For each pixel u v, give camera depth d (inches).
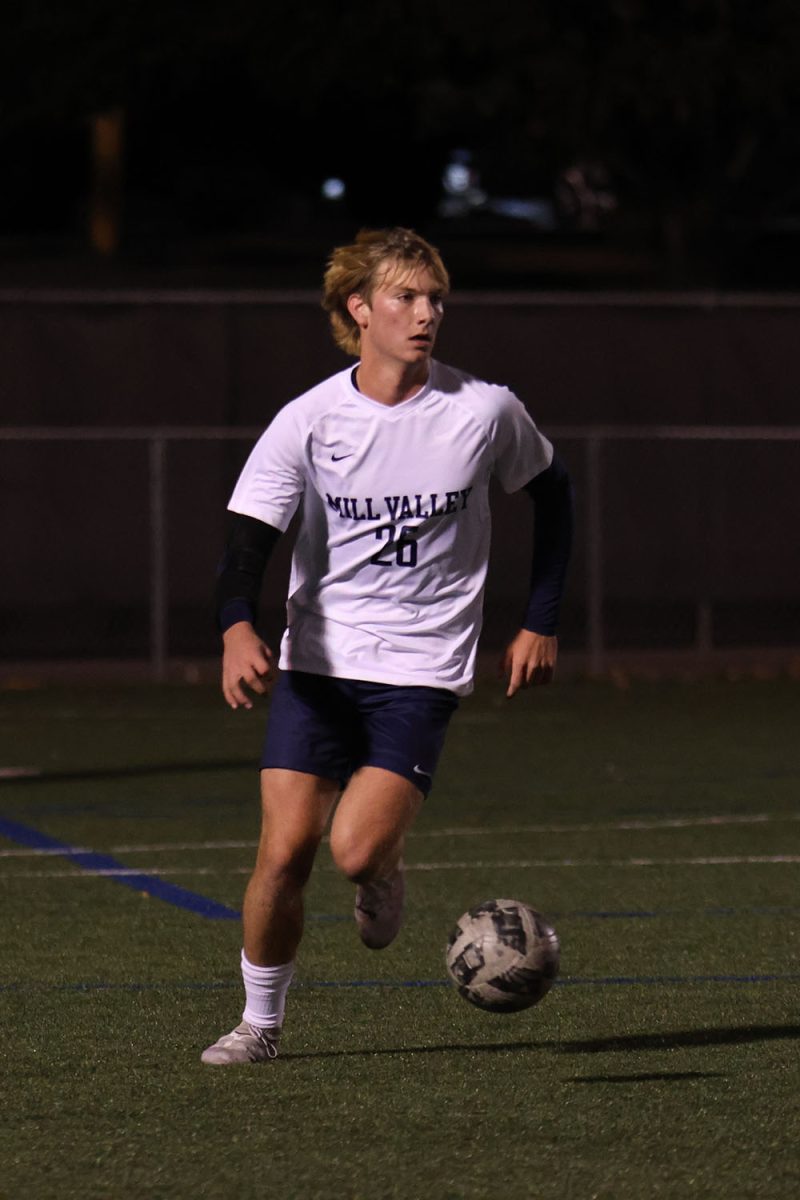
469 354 2706.7
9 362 2623.0
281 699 781.9
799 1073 788.6
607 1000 922.1
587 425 2719.0
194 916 1137.4
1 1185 652.7
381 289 752.3
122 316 2645.2
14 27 3501.5
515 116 3624.5
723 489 2706.7
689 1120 722.2
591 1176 657.6
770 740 2006.6
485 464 771.4
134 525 2623.0
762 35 3412.9
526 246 4394.7
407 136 4793.3
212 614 2635.3
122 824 1497.3
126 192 5118.1
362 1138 701.9
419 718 767.7
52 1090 766.5
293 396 2679.6
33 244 4131.4
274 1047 812.0
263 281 3548.2
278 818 771.4
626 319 2726.4
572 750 1939.0
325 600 778.2
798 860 1332.4
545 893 1212.5
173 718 2204.7
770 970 989.8
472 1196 637.9
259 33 3479.3
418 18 3427.7
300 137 4884.4
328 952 1036.5
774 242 3873.0
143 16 3476.9
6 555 2588.6
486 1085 772.0
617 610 2691.9
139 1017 888.9
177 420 2652.6
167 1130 712.4
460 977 745.6
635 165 3666.3
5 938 1073.5
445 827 1485.0
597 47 3447.3
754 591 2706.7
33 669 2551.7
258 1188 647.8
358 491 763.4
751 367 2741.1
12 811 1561.3
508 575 2647.6
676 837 1433.3
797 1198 634.8
